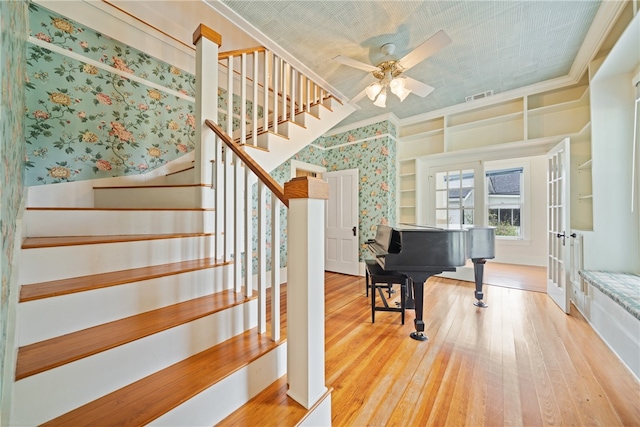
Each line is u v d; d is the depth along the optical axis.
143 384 0.99
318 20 2.19
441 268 2.19
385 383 1.63
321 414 1.13
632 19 1.77
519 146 3.53
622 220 2.47
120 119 2.38
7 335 0.68
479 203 4.03
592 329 2.32
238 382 1.10
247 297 1.49
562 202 2.89
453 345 2.08
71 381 0.86
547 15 2.11
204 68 2.00
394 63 2.41
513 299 3.14
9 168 0.75
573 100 3.13
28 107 1.91
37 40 1.95
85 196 2.17
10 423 0.70
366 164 4.51
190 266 1.53
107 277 1.25
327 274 4.62
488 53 2.62
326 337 2.23
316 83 3.16
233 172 1.73
